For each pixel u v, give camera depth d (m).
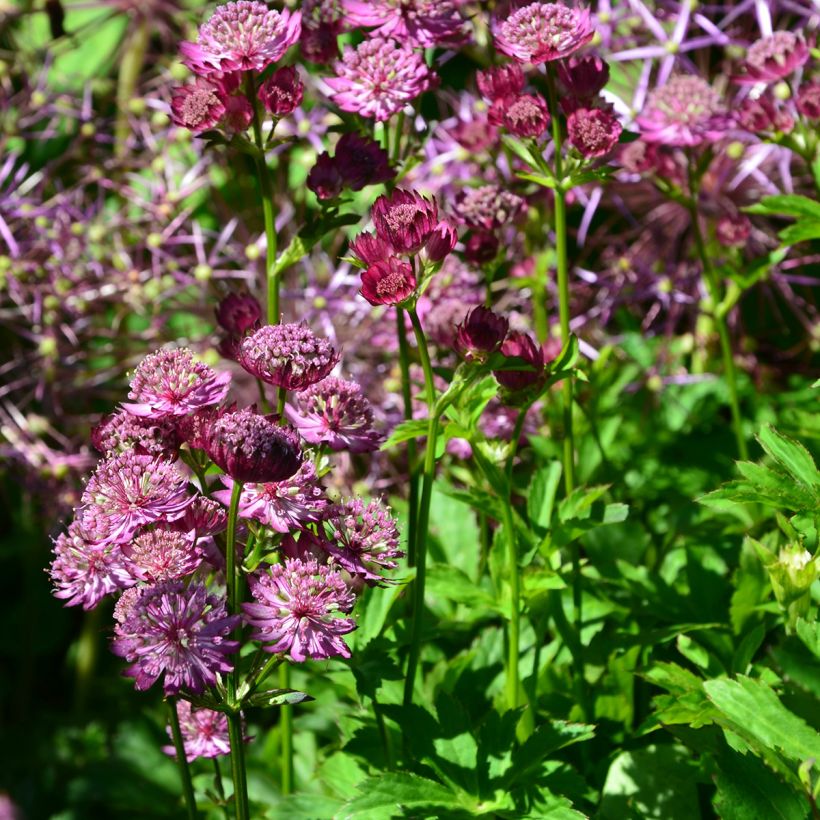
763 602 0.67
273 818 0.66
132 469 0.55
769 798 0.58
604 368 0.78
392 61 0.63
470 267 0.73
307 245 0.64
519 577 0.65
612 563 0.71
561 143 0.64
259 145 0.63
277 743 0.74
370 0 0.66
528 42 0.63
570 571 0.67
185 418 0.57
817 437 0.73
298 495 0.57
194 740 0.62
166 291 0.87
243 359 0.57
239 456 0.53
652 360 0.83
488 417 0.75
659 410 0.82
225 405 0.58
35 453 0.87
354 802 0.60
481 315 0.59
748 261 0.86
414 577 0.61
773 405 0.82
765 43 0.70
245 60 0.61
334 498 0.59
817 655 0.60
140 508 0.55
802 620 0.60
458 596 0.66
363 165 0.64
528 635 0.70
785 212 0.68
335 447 0.59
